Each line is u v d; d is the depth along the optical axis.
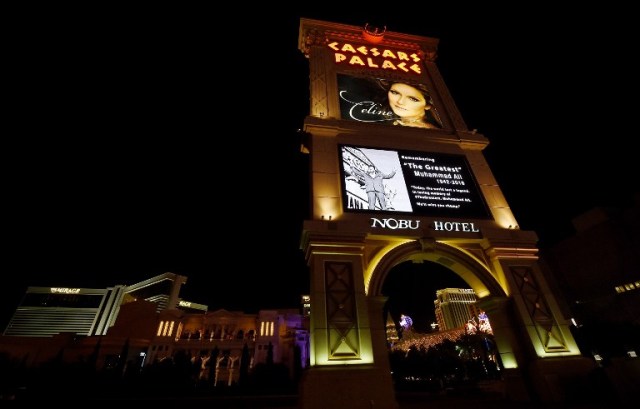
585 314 38.41
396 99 21.91
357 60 23.64
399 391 25.28
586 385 13.18
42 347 42.00
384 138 19.19
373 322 13.68
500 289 15.47
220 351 45.62
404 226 16.02
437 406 14.02
